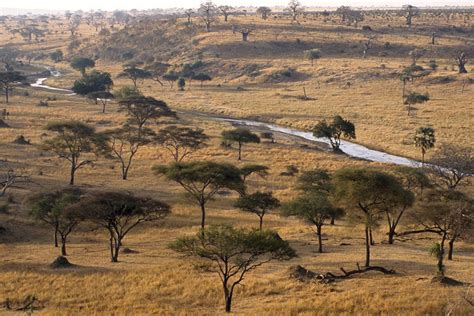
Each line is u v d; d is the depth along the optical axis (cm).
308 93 15888
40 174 7756
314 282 3853
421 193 5841
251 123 12762
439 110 12700
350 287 3706
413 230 5503
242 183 6016
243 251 3400
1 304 3525
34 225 5738
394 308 3172
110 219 4697
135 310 3353
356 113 12800
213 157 9131
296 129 12106
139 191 7106
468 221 4388
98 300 3588
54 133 10488
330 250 4909
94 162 8631
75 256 4812
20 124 11350
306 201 4903
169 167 5800
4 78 14350
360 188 4259
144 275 4147
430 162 8112
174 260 4622
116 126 11400
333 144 9975
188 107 14675
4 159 8419
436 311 3095
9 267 4425
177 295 3691
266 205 5566
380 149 10044
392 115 12356
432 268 4138
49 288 3853
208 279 4012
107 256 4816
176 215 6212
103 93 14112
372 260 4441
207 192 7150
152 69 19662
